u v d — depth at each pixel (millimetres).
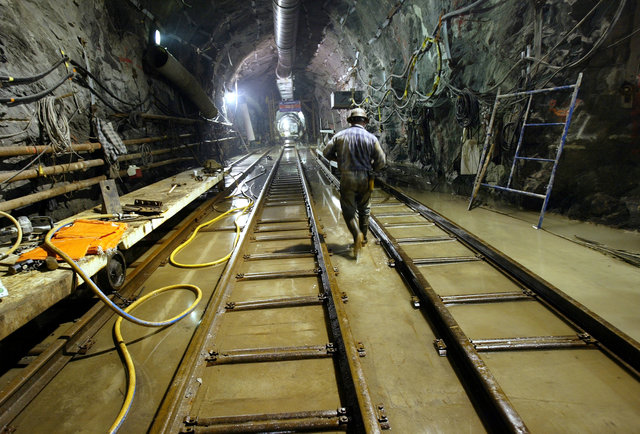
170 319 2979
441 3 7578
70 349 2541
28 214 4016
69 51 5145
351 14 12766
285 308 3043
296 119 37844
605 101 4758
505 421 1668
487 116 6516
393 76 11328
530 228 4957
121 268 3307
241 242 4508
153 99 8562
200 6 10570
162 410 1820
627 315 2666
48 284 2324
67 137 4184
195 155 11500
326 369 2256
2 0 3877
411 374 2186
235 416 1847
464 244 4453
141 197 4969
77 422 1934
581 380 2066
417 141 11125
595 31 4637
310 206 6398
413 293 3225
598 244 4172
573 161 5172
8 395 1991
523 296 3021
